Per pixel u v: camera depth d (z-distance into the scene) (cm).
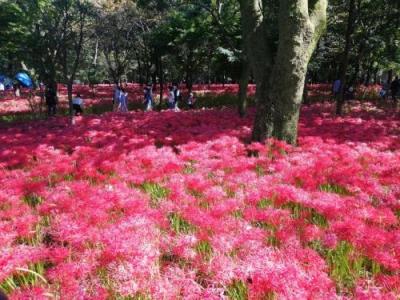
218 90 3203
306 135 1110
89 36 2602
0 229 508
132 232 483
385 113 1800
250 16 1016
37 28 1781
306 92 2355
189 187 659
